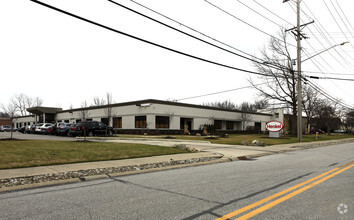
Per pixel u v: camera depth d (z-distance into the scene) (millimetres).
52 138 24500
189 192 6000
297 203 5109
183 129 40594
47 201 5246
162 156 12258
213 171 9023
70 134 28844
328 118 54406
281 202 5180
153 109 35750
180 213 4516
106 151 12688
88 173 8164
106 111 42219
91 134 28047
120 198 5473
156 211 4617
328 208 4801
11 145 13625
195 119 41938
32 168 8445
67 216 4348
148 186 6641
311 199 5395
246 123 53500
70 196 5633
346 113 61312
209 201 5250
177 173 8609
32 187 6480
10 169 8195
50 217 4293
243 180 7406
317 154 15352
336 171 8930
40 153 11094
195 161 11445
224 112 48156
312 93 44750
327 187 6477
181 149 15039
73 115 49969
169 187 6520
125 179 7570
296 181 7238
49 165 9094
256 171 9008
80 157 10742
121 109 40375
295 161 11945
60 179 7355
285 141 24766
